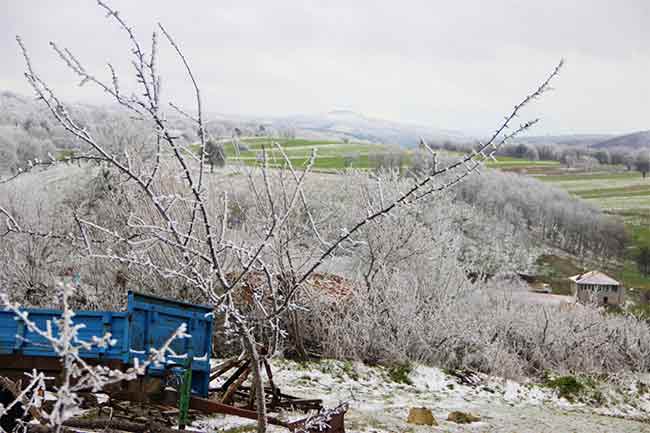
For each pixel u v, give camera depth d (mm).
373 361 23281
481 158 7035
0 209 7945
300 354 21875
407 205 7375
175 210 17500
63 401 4875
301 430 9523
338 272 27625
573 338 28250
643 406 25141
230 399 12773
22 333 10211
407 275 26516
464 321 25250
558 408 22297
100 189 23516
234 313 7082
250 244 16922
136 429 10023
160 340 10789
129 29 6348
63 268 21938
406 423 16031
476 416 17859
